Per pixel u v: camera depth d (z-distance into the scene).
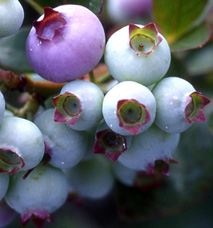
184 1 0.17
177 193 0.19
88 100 0.13
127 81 0.13
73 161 0.15
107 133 0.14
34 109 0.15
